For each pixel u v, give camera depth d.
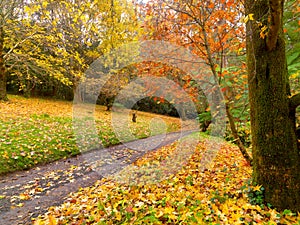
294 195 2.45
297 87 3.63
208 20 3.43
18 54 9.42
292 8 3.42
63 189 3.97
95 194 3.54
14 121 7.50
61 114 10.09
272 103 2.50
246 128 4.62
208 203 2.66
